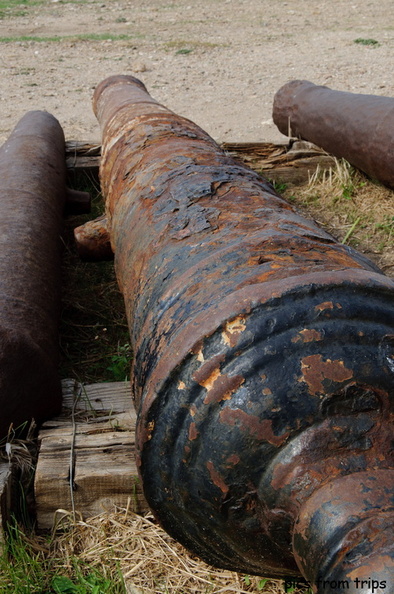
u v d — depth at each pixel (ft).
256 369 5.97
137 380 7.38
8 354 9.35
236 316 6.07
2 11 54.75
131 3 58.03
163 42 44.68
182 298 7.06
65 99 32.42
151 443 6.45
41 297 11.28
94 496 9.35
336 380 5.90
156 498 6.77
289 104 22.41
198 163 10.57
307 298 6.09
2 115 29.91
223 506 6.27
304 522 5.78
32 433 10.07
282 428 5.92
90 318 14.97
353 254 7.68
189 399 6.14
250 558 6.67
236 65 38.78
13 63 39.96
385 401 5.96
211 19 51.78
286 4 56.44
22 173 15.90
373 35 44.39
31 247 12.51
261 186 9.85
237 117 28.84
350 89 32.78
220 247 7.63
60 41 45.11
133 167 11.57
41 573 8.53
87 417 10.43
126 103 16.22
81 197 19.53
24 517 9.30
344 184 20.42
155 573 8.55
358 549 5.33
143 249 9.00
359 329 6.03
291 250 7.25
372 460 5.87
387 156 17.95
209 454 6.15
